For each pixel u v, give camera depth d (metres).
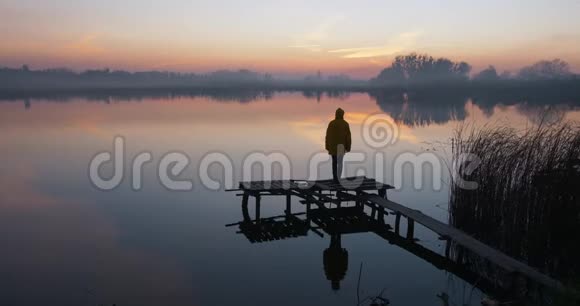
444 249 10.44
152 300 8.02
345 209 13.62
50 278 9.02
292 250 10.47
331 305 7.71
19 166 20.69
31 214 13.45
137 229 12.02
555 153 9.21
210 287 8.48
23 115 50.75
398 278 8.81
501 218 9.90
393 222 12.73
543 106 53.12
